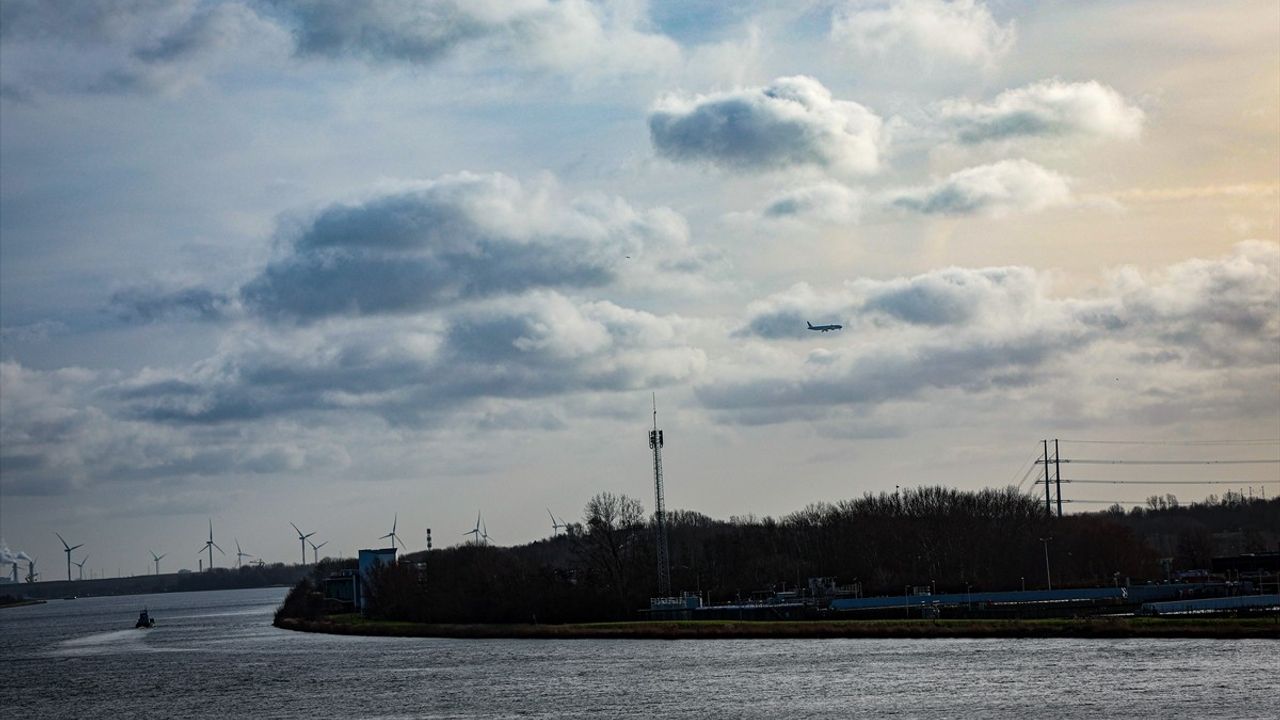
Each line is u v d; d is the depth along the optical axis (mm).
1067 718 152500
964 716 156000
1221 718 149625
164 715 187875
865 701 168000
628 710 169625
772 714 162500
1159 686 169500
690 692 182000
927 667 195500
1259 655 193625
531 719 166125
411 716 173375
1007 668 190375
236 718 180625
